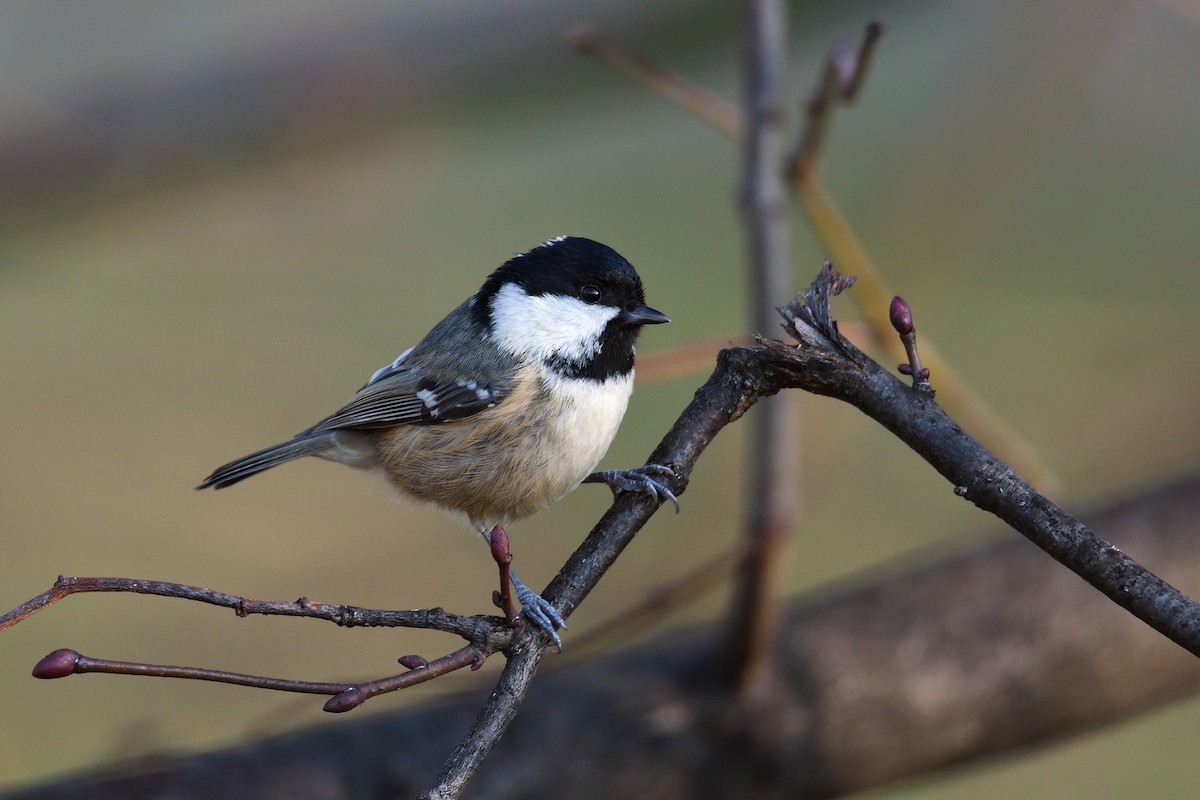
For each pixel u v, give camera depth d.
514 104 12.06
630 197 13.52
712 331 12.05
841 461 10.26
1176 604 4.03
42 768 9.20
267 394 12.41
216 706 9.84
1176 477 8.89
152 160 11.57
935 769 7.72
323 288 13.44
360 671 10.05
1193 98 12.20
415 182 12.97
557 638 4.60
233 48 11.45
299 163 11.91
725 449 9.88
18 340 13.02
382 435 8.16
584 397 7.68
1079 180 12.30
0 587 10.66
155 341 12.89
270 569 10.91
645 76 7.92
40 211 11.50
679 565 9.73
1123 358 11.52
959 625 7.82
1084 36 9.62
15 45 11.24
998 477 4.37
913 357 4.64
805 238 12.24
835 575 10.88
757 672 7.41
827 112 7.57
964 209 9.81
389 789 6.69
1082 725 7.79
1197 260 11.90
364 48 11.58
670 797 7.14
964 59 10.55
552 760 7.04
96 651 9.97
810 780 7.44
